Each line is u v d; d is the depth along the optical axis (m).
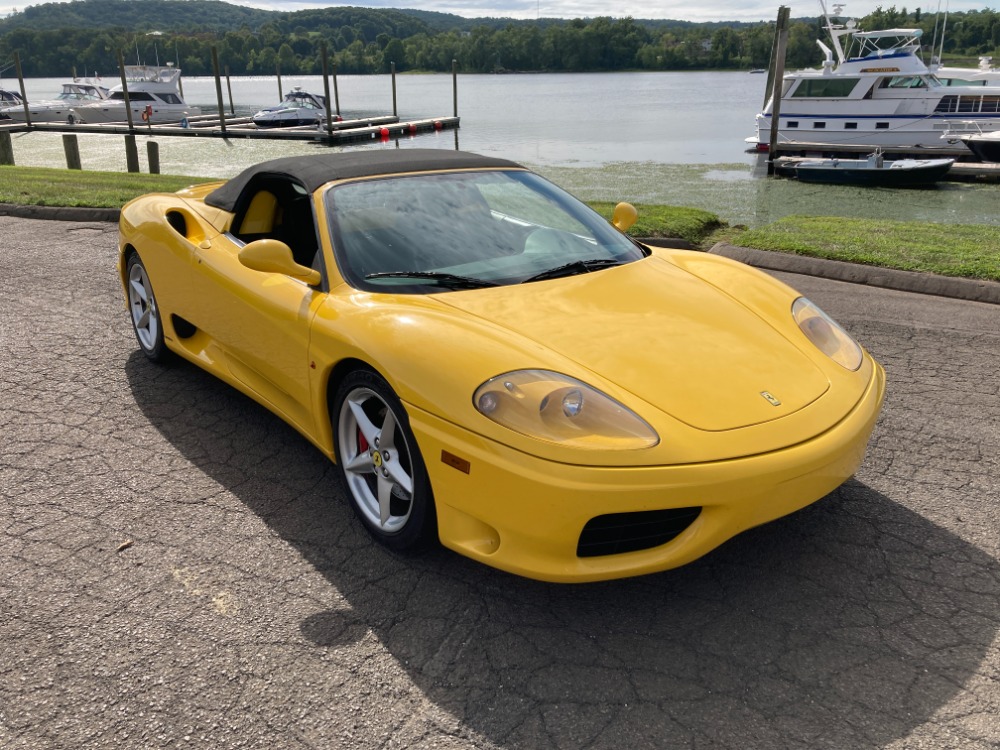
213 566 2.71
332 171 3.43
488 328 2.61
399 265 3.03
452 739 2.01
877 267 6.67
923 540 2.86
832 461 2.40
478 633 2.39
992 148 20.30
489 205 3.46
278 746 1.99
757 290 3.19
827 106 23.50
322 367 2.85
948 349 4.84
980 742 1.99
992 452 3.51
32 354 4.67
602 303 2.87
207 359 3.89
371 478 2.96
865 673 2.22
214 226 3.80
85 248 7.42
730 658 2.28
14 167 15.53
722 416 2.37
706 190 17.17
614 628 2.41
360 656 2.29
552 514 2.23
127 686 2.18
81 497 3.14
